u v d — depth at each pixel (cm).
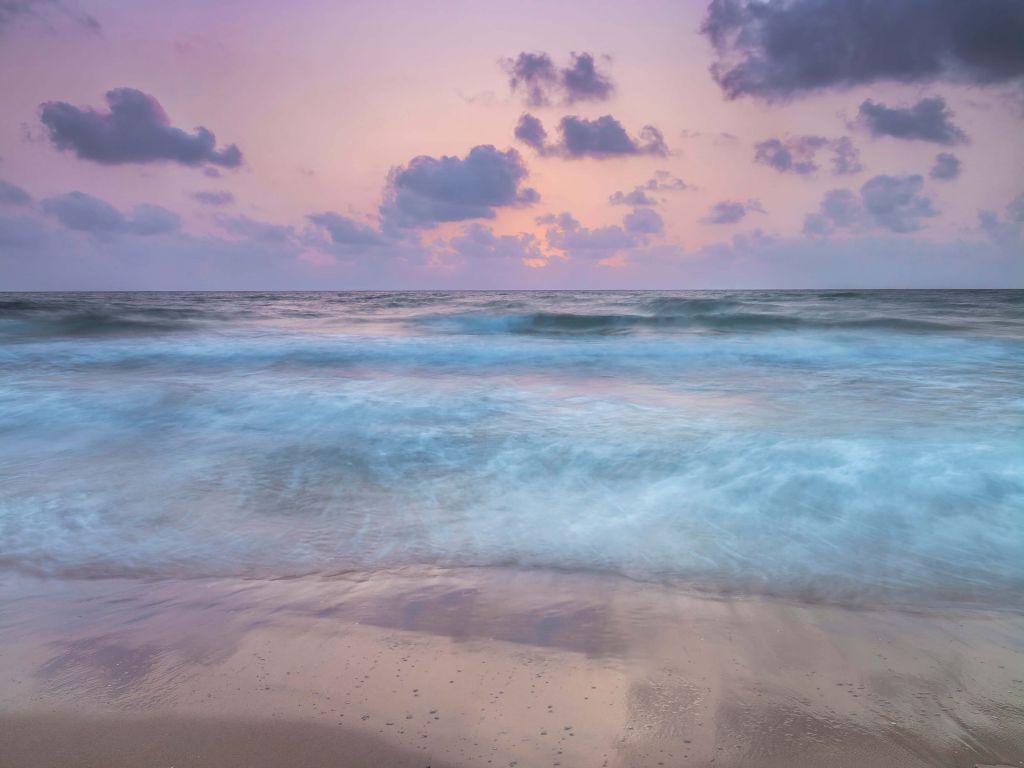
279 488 614
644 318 2641
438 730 272
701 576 423
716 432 789
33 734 275
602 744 262
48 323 2461
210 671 319
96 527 522
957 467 631
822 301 4341
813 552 458
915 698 294
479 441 763
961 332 2180
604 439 760
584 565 441
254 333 2334
